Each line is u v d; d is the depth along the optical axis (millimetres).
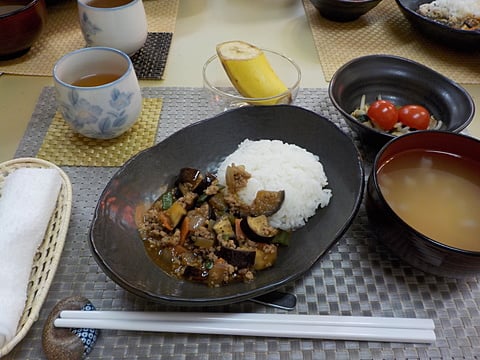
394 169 278
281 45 457
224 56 350
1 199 260
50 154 330
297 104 375
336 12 466
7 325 203
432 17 463
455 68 424
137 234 260
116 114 316
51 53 437
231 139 317
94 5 407
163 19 487
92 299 243
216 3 528
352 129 331
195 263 245
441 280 256
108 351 221
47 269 237
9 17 376
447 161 281
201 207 270
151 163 286
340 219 255
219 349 223
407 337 223
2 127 357
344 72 349
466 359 221
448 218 254
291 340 227
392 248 246
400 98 365
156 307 238
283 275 228
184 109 373
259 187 279
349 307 242
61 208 271
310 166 288
